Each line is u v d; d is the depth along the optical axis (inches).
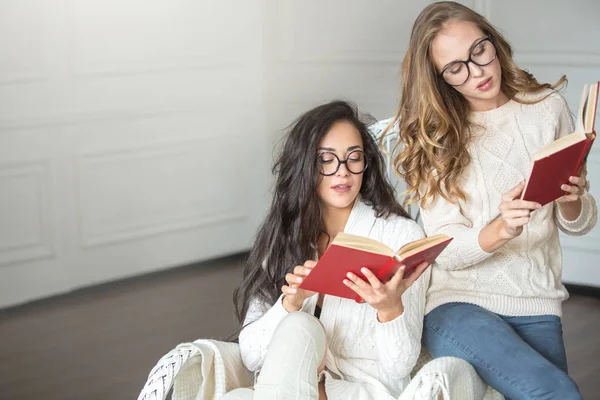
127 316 170.4
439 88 88.9
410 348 81.0
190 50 192.5
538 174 75.5
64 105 177.2
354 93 193.0
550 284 89.1
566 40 164.2
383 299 76.1
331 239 91.3
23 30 169.8
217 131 199.9
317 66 197.5
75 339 159.5
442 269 90.4
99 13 178.5
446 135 88.8
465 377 80.0
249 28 200.7
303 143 87.0
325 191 87.3
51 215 179.5
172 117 192.7
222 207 203.9
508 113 89.9
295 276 81.8
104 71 180.9
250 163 206.2
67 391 138.3
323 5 193.8
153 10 185.6
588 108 76.1
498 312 88.4
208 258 203.9
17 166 173.6
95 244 186.1
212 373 85.1
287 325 79.1
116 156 186.2
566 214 88.7
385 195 90.4
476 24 86.9
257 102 205.0
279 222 89.9
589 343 150.4
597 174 166.4
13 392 138.4
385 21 185.9
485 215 89.4
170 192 195.3
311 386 76.3
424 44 87.6
